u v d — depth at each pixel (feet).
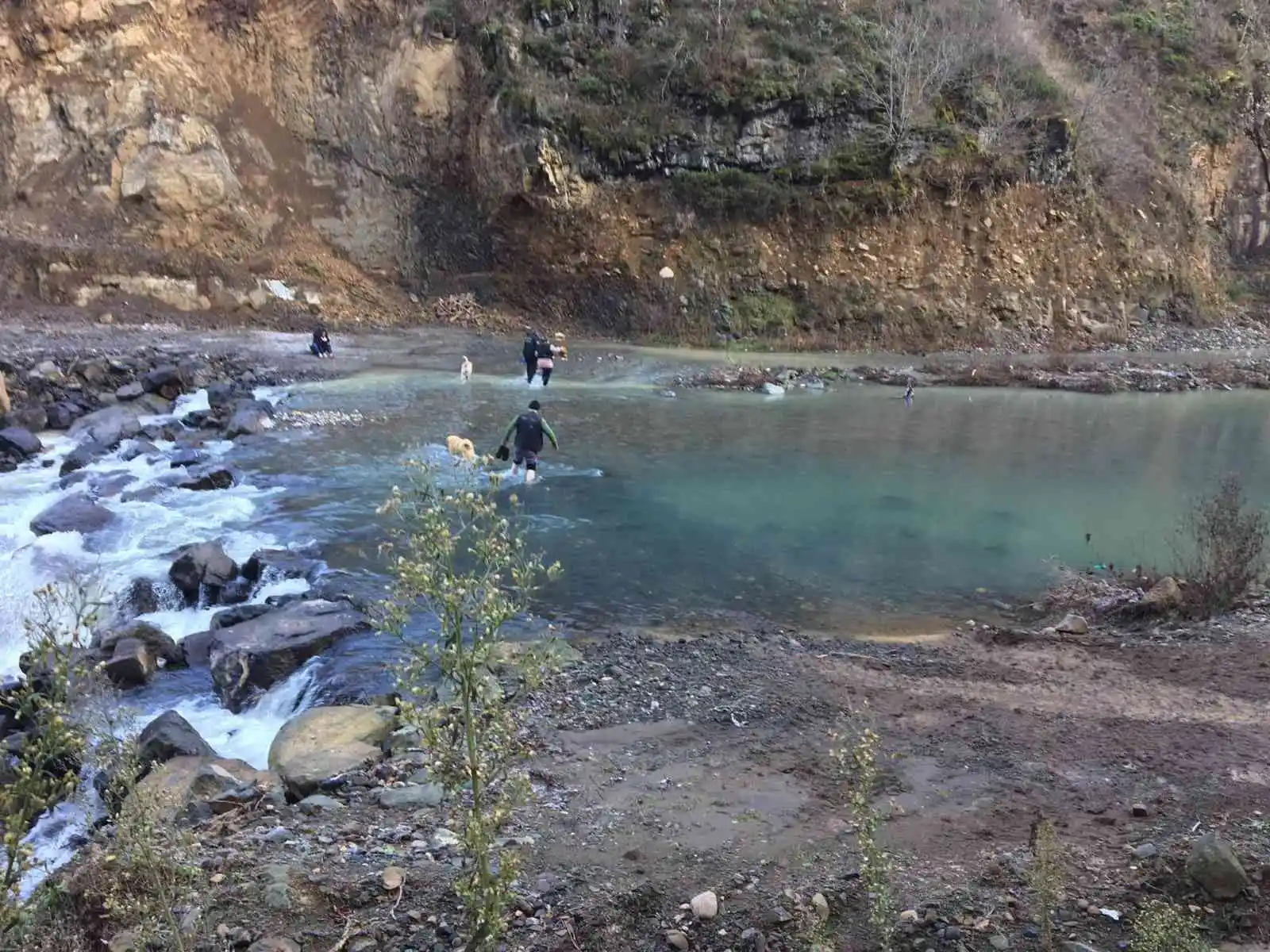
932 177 103.19
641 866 13.87
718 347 96.89
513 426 44.04
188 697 24.82
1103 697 21.40
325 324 90.48
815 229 102.12
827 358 92.32
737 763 17.87
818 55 103.86
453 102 104.06
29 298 81.20
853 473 47.93
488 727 10.98
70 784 9.70
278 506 39.06
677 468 47.62
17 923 8.86
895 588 32.07
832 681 22.80
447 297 100.48
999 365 87.81
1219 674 22.66
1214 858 12.76
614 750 18.56
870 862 12.43
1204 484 46.91
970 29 107.96
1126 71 123.75
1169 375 84.43
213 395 57.57
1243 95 128.67
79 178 90.53
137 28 95.30
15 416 52.11
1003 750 18.15
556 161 98.48
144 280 85.35
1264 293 123.85
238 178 97.81
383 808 16.31
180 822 15.70
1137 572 32.24
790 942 12.08
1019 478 47.78
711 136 101.30
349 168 103.24
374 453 47.75
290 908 12.64
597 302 100.17
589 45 103.35
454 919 12.40
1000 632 27.25
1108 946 11.67
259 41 101.81
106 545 34.53
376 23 104.83
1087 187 109.60
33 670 10.98
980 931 12.03
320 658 25.34
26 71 90.89
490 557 10.88
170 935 11.73
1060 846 14.01
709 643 26.04
